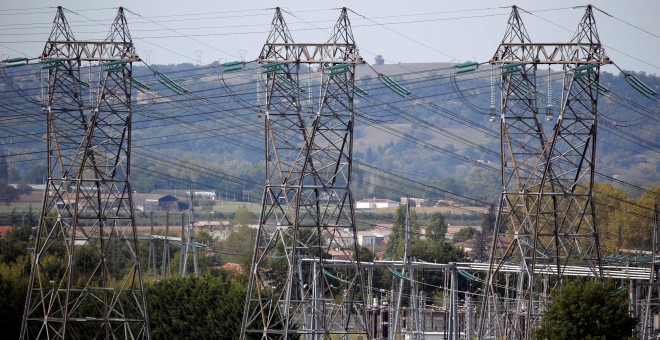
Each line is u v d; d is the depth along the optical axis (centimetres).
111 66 16525
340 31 16388
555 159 17300
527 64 16912
